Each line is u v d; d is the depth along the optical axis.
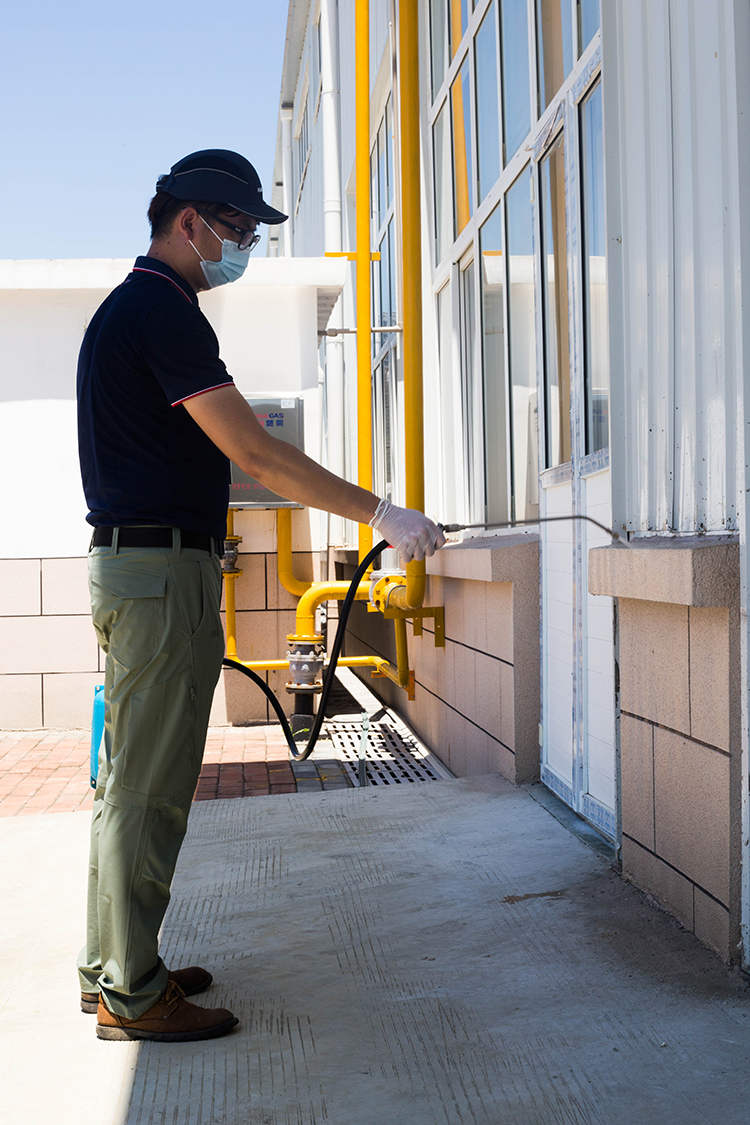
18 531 6.96
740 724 2.24
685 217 2.46
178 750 2.12
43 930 2.92
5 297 6.96
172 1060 2.05
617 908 2.74
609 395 2.95
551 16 3.85
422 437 5.29
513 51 4.50
